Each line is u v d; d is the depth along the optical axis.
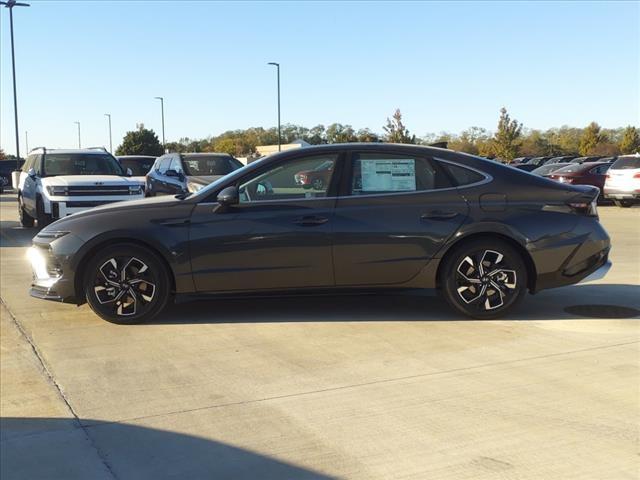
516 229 5.60
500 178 5.77
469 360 4.68
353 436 3.48
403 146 5.84
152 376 4.43
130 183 12.38
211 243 5.56
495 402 3.90
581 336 5.27
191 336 5.37
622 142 64.50
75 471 3.15
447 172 5.77
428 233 5.61
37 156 13.82
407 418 3.70
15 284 7.62
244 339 5.27
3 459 3.27
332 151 5.79
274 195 5.73
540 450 3.29
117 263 5.63
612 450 3.29
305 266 5.62
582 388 4.11
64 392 4.14
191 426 3.63
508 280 5.73
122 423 3.68
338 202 5.66
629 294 6.93
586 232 5.73
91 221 5.62
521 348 4.96
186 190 12.34
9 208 21.81
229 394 4.09
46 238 5.74
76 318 5.96
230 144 84.06
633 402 3.88
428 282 5.72
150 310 5.67
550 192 5.77
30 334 5.44
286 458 3.25
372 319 5.88
